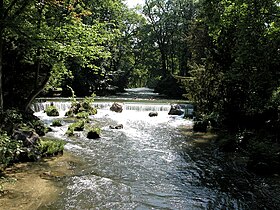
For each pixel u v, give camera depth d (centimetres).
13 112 1281
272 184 959
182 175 1051
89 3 1725
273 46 1223
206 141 1592
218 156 1299
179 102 3225
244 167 1142
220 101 1928
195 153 1347
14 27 1111
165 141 1579
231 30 1653
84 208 766
